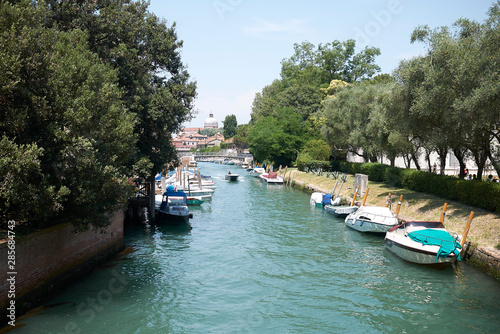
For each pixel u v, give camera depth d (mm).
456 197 22672
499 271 14547
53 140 11188
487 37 16656
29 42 10711
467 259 16750
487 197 19312
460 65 17594
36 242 11719
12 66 9992
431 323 11438
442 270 16031
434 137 22359
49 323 10828
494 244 15891
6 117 10508
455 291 13828
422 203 24031
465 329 11047
